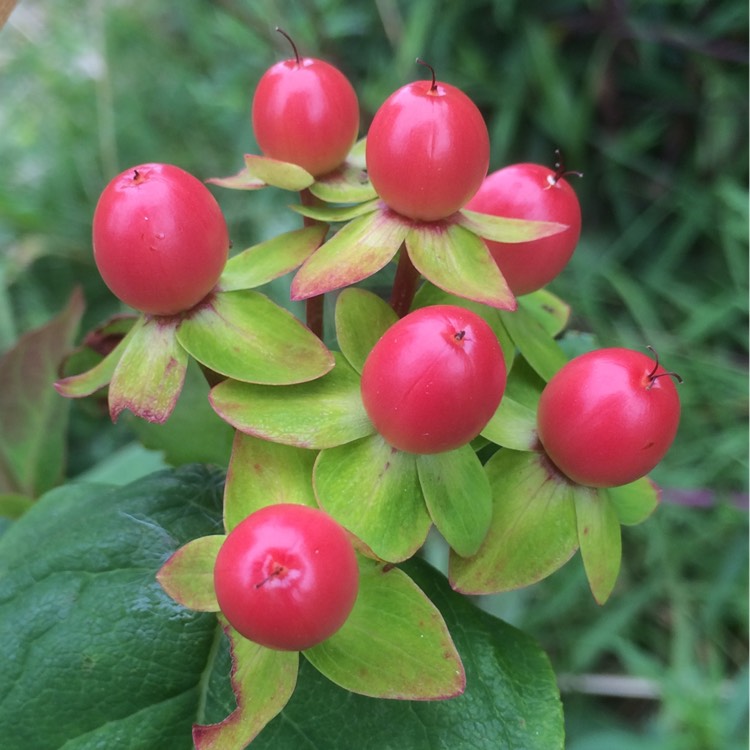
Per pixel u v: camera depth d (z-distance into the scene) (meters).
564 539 0.05
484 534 0.05
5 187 0.18
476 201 0.06
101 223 0.05
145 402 0.05
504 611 0.14
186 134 0.20
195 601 0.05
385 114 0.05
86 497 0.09
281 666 0.05
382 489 0.05
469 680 0.06
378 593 0.05
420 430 0.05
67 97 0.20
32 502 0.10
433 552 0.13
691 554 0.16
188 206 0.05
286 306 0.15
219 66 0.20
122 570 0.06
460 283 0.05
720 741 0.12
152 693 0.06
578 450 0.05
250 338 0.05
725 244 0.18
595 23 0.17
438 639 0.05
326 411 0.05
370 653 0.05
